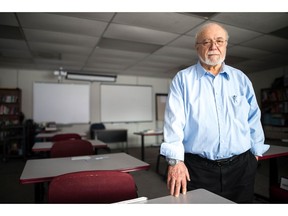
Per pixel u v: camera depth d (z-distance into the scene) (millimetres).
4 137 4973
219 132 1140
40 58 4848
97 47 4059
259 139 1270
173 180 908
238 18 2832
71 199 974
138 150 6367
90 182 998
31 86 6074
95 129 6258
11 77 5910
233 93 1210
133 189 1055
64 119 6301
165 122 1141
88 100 6559
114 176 1027
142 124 7273
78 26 3100
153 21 2924
